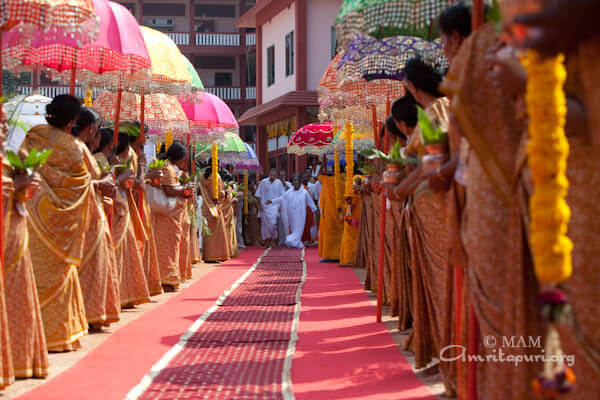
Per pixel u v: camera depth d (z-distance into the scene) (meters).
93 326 5.82
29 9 4.20
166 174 8.52
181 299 7.84
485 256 2.63
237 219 17.53
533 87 2.00
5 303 4.04
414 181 4.25
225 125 10.76
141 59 6.33
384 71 5.81
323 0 22.58
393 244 6.02
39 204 4.82
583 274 2.33
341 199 11.82
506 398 2.62
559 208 1.98
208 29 36.22
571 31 1.71
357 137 11.25
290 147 13.43
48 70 6.16
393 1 3.76
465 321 3.18
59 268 4.90
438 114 4.10
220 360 4.79
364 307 7.08
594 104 2.10
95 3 6.13
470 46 2.71
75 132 5.53
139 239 7.18
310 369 4.45
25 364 4.14
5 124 4.22
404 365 4.45
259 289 8.77
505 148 2.58
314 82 22.62
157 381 4.20
